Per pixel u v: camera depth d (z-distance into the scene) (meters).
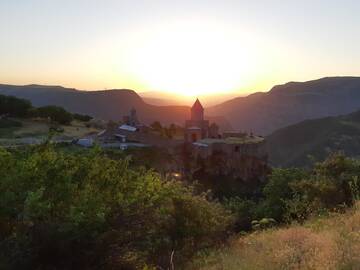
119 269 9.73
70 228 8.56
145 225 10.88
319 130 199.25
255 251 10.59
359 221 11.33
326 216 15.12
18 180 9.38
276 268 8.08
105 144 88.44
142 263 10.51
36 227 8.54
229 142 104.69
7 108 118.00
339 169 22.27
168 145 99.19
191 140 106.00
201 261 11.75
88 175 10.66
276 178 31.08
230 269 9.12
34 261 8.30
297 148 192.38
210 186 95.19
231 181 99.50
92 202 9.55
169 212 13.83
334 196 19.50
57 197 9.48
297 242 10.08
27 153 10.77
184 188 15.84
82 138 92.81
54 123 116.94
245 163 104.56
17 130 100.00
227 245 14.02
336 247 8.20
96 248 9.11
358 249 7.86
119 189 10.79
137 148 89.00
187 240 14.16
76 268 8.87
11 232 8.77
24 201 8.62
